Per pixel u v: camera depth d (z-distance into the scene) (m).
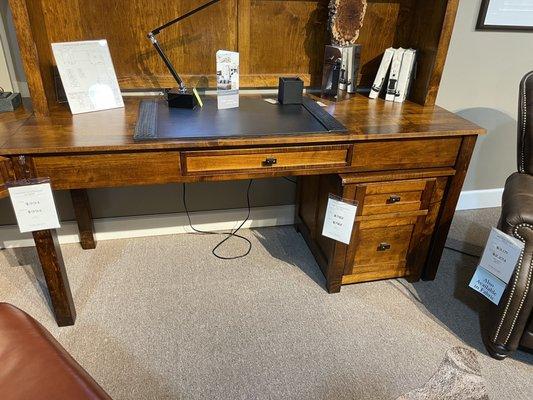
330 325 1.63
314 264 1.99
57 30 1.63
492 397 1.36
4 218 1.97
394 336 1.59
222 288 1.80
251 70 1.88
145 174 1.37
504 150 2.46
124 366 1.42
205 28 1.76
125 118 1.52
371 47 1.93
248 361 1.46
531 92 1.57
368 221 1.67
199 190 2.12
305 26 1.84
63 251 2.01
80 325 1.58
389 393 1.36
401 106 1.80
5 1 1.58
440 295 1.83
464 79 2.22
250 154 1.42
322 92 1.88
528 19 2.12
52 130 1.38
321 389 1.37
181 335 1.55
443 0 1.61
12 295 1.72
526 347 1.45
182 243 2.11
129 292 1.76
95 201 2.02
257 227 2.28
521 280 1.34
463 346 1.56
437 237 1.81
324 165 1.51
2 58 1.66
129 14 1.68
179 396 1.33
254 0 1.75
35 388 0.80
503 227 1.34
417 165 1.60
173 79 1.82
